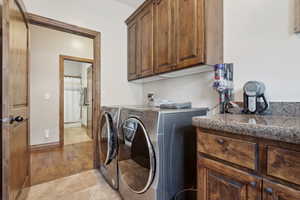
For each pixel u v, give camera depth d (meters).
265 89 1.16
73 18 2.02
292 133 0.52
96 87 2.21
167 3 1.59
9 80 1.03
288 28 1.06
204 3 1.25
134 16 2.19
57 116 3.36
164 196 1.12
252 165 0.66
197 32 1.29
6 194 1.01
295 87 1.03
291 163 0.55
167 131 1.14
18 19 1.28
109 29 2.31
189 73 1.76
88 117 4.32
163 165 1.12
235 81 1.34
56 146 3.29
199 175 0.90
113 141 1.64
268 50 1.16
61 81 3.45
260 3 1.20
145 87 2.57
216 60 1.34
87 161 2.51
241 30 1.31
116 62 2.38
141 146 1.20
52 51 3.41
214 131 0.81
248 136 0.67
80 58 3.76
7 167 1.01
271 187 0.60
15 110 1.20
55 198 1.54
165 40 1.63
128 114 1.42
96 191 1.65
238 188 0.71
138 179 1.24
